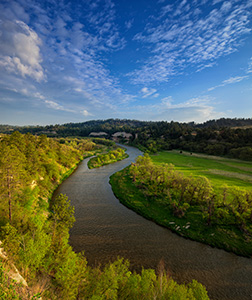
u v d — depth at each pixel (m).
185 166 93.06
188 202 46.53
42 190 51.03
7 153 27.59
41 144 89.19
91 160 122.62
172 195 52.38
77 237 33.78
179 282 24.55
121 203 50.69
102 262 27.56
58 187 64.25
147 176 66.81
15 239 18.42
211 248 31.38
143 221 40.62
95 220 40.50
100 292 15.88
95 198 54.16
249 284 24.31
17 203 29.91
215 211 38.00
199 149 151.50
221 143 141.62
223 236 33.53
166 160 114.56
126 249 30.78
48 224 29.44
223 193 42.47
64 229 26.66
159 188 57.00
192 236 34.28
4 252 15.85
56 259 19.84
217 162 105.38
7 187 27.14
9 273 12.45
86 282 17.50
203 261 28.31
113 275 17.28
